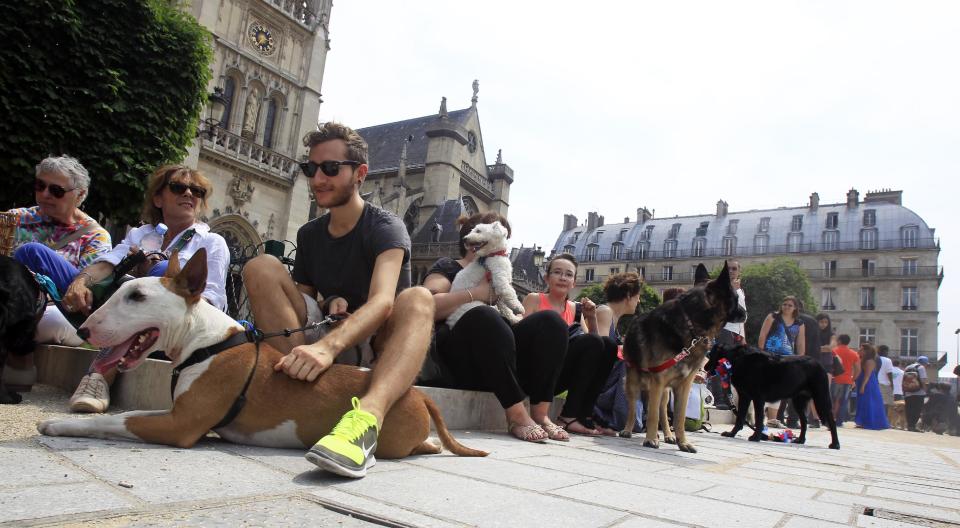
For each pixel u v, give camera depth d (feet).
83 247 16.89
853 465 16.52
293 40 105.70
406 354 9.48
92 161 41.06
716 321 15.51
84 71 41.45
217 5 91.35
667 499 8.07
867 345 49.08
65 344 16.28
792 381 24.11
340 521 5.62
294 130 104.63
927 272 225.76
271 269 10.75
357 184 11.73
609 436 18.02
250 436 9.08
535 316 15.25
